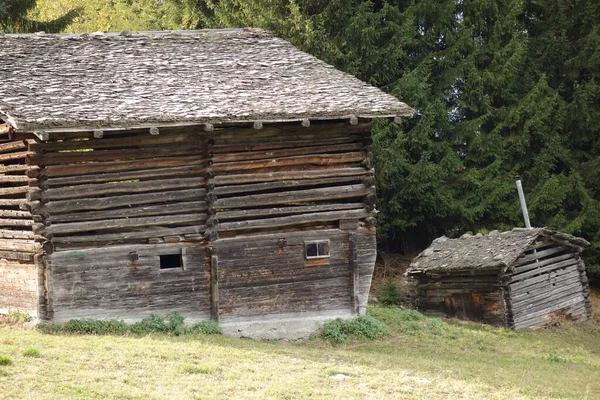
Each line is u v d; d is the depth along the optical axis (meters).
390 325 21.91
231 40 23.53
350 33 31.64
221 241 19.67
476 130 33.94
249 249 19.92
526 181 34.19
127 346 15.88
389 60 32.09
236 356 15.97
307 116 18.92
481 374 16.80
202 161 19.50
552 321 26.17
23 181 18.72
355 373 15.23
